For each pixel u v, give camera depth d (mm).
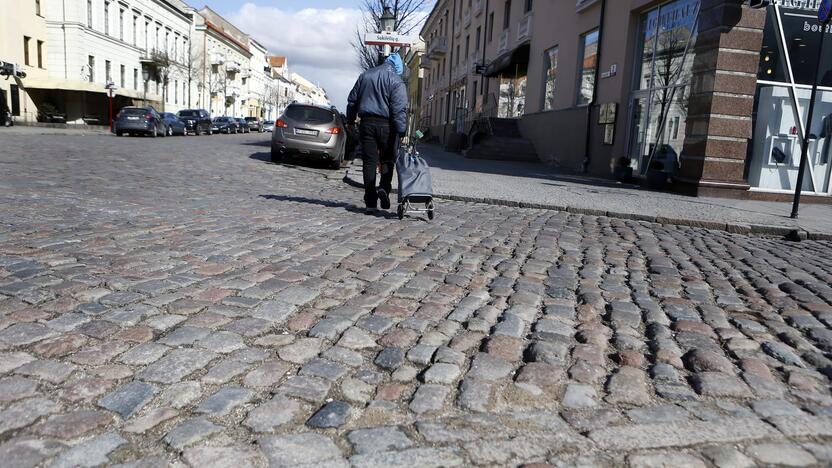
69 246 4492
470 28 34812
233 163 14086
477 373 2641
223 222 6062
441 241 5648
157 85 52062
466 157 21703
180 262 4262
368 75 6980
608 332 3273
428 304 3594
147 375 2441
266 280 3926
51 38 37594
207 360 2619
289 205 7680
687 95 12125
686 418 2316
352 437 2078
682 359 2930
